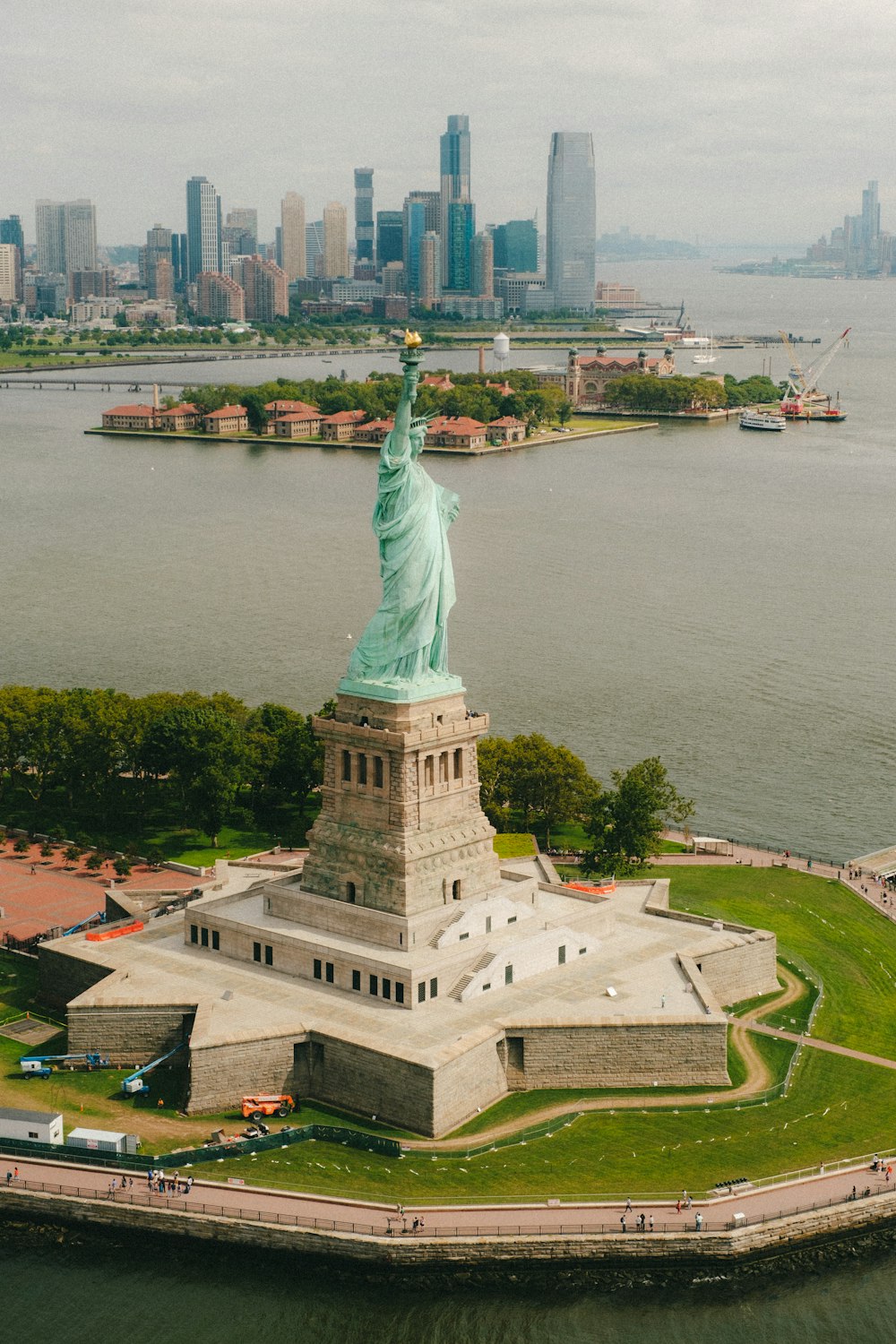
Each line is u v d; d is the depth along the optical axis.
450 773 198.12
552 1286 153.88
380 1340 147.75
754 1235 155.50
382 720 194.00
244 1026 180.25
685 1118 175.75
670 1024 181.62
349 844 196.62
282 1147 169.25
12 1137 168.12
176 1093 180.62
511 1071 181.88
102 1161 165.25
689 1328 150.50
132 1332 147.88
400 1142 167.50
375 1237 153.00
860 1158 167.62
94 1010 185.88
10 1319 149.38
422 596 193.62
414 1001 184.50
